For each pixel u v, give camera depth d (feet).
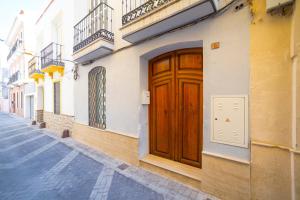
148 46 12.85
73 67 22.79
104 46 15.01
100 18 17.71
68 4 23.98
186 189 10.39
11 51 64.64
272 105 7.67
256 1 8.00
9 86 74.23
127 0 14.44
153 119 14.39
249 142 8.41
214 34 9.46
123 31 12.65
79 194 10.19
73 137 23.40
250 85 8.23
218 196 9.38
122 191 10.42
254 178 8.16
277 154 7.55
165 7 9.89
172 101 12.90
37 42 37.70
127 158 14.76
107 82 16.87
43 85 35.83
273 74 7.61
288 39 7.25
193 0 8.70
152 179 11.73
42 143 21.79
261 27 7.88
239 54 8.63
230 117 8.96
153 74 14.29
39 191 10.57
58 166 14.37
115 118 16.05
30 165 14.66
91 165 14.43
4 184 11.46
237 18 8.68
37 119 38.40
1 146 20.81
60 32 28.30
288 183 7.30
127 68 14.69
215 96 9.47
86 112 20.58
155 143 14.33
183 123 12.34
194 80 11.67
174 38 11.19
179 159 12.68
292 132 7.09
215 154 9.47
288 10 7.18
